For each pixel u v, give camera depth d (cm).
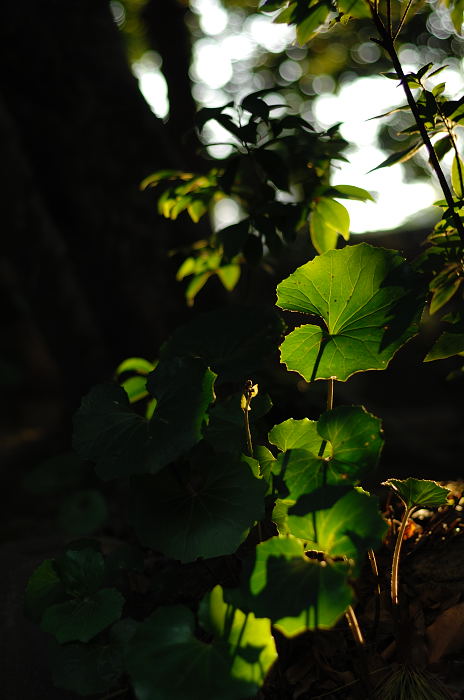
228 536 133
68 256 268
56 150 253
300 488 133
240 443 146
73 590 141
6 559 175
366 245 143
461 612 139
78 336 317
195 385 138
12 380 609
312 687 138
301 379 203
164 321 257
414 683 134
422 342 508
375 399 501
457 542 151
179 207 175
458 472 263
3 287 650
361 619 145
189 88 397
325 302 144
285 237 165
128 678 144
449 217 144
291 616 123
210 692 123
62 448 369
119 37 265
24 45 247
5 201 288
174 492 138
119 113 252
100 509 227
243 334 166
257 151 165
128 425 138
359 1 145
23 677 148
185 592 157
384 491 172
